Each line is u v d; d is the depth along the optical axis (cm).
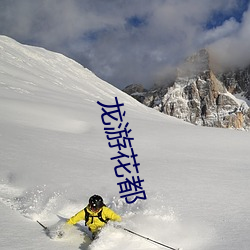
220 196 912
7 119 2411
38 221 674
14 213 695
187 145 2180
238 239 588
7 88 4350
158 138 2397
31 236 580
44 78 8006
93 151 1675
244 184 1080
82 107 4300
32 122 2536
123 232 592
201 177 1175
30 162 1240
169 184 1043
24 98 3869
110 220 605
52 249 536
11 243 538
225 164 1520
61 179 1036
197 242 584
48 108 3284
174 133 2678
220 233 623
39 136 1900
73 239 593
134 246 558
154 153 1814
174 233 618
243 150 2117
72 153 1558
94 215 598
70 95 6194
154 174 1203
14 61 8275
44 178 1032
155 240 584
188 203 828
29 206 759
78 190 921
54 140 1836
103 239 561
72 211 751
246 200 874
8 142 1595
